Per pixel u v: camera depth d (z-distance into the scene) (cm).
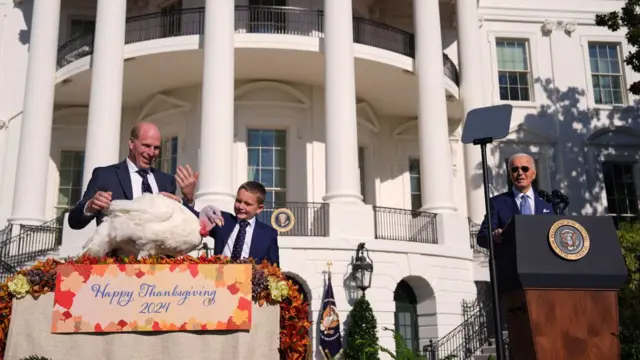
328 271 1458
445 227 1623
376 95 1938
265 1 1862
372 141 1998
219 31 1560
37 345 303
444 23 2161
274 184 1802
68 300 307
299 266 1451
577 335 408
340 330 1430
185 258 321
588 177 2130
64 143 2011
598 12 2266
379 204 1997
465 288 1617
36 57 1767
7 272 1458
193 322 308
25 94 1767
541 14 2234
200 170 1504
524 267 415
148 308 308
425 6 1766
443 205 1648
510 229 440
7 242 1631
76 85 1842
